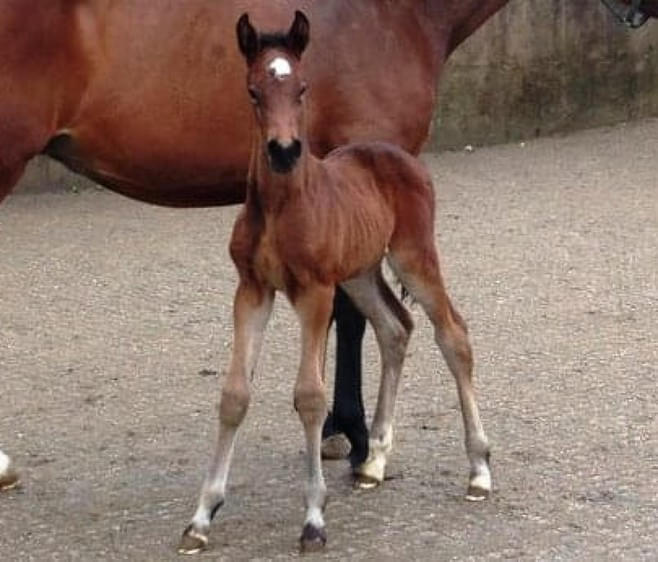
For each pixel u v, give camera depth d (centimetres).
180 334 704
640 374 637
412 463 536
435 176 1091
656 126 1290
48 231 911
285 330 708
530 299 758
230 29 514
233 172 524
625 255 847
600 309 739
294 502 502
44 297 765
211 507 464
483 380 629
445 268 818
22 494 508
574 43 1251
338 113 529
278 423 582
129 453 549
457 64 1186
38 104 498
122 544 468
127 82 506
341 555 459
